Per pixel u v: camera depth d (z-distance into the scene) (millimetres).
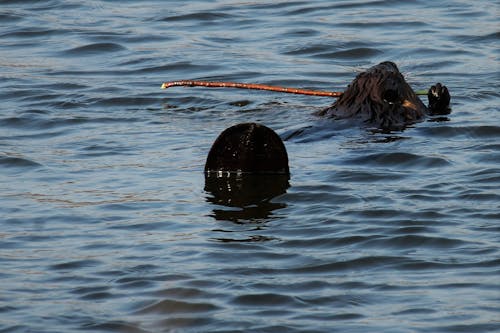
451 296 29141
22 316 28422
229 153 39938
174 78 56906
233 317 28172
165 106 51656
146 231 34469
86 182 39812
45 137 46250
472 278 30203
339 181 39062
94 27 66500
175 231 34438
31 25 67250
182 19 68062
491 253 31828
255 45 62719
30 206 37094
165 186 39094
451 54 60125
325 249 32625
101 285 30250
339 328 27484
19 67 59094
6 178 40562
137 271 31125
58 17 69062
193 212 36250
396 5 70000
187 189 38656
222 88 54750
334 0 71562
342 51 61281
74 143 45125
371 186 38375
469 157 41594
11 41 64438
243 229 34438
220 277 30547
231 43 63250
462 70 57312
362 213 35531
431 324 27594
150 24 67125
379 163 41188
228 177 39938
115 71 58344
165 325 27906
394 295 29312
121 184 39469
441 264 31234
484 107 49594
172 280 30406
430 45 61688
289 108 50344
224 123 47938
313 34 64438
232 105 51531
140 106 51781
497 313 28078
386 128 45969
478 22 65688
